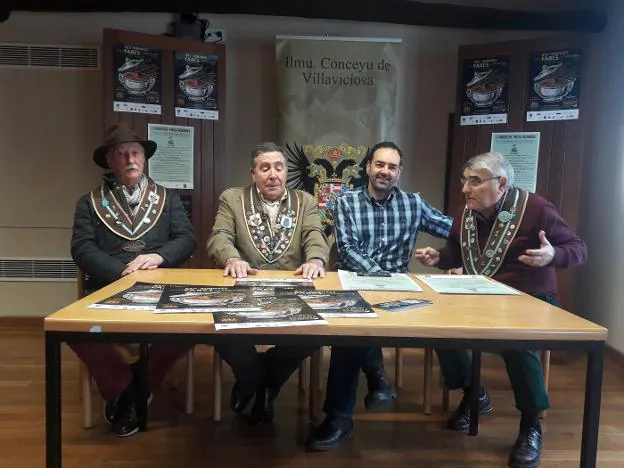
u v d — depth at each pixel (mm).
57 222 3549
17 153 3490
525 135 3254
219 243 2236
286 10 3373
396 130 3666
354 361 2006
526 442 1926
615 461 1950
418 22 3449
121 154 2301
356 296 1551
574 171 3156
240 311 1323
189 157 3336
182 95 3287
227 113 3613
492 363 3074
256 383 2086
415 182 3705
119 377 1987
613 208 3133
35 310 3609
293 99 3404
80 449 1971
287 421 2248
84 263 2174
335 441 2006
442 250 2350
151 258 2123
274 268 2305
